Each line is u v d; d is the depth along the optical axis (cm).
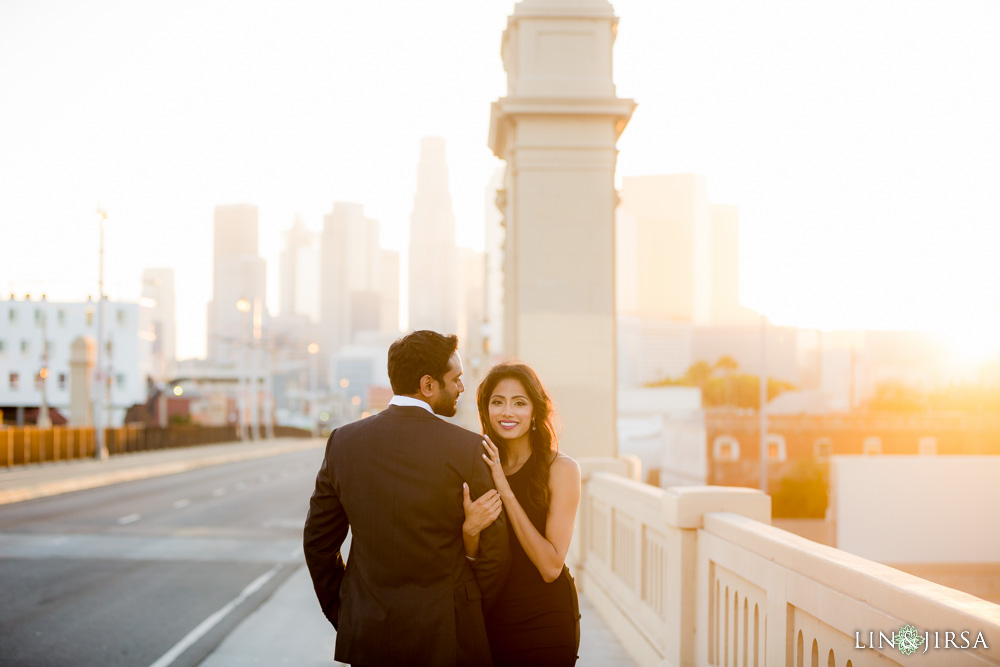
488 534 316
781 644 356
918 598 248
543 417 365
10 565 1209
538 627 344
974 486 2927
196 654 735
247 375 10894
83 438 3859
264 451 5988
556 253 1148
